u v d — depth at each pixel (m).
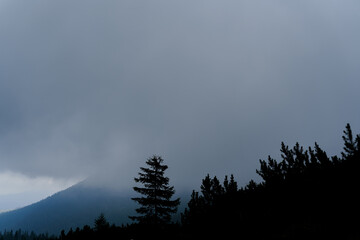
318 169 16.89
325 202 14.51
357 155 16.36
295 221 14.95
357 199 13.36
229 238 16.97
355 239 10.35
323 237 11.68
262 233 15.41
